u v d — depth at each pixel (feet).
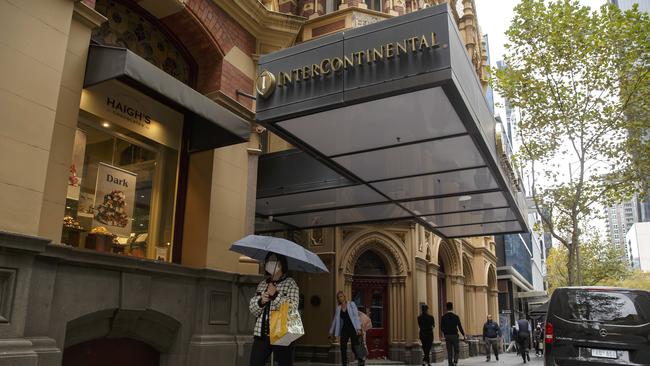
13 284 17.04
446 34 21.85
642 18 46.60
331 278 52.80
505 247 123.44
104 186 23.91
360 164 32.63
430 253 62.23
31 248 17.43
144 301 23.25
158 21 28.86
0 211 17.13
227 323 28.25
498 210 42.45
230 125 25.62
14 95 18.10
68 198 21.93
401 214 45.73
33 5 19.21
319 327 51.90
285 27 34.35
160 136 27.63
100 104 23.97
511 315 118.01
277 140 54.29
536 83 49.85
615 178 51.19
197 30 29.45
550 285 211.82
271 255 18.16
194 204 28.96
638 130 49.11
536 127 51.13
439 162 32.04
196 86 31.09
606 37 46.93
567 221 53.88
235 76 31.81
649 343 23.03
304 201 41.52
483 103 28.96
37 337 18.01
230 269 29.43
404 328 54.65
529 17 49.44
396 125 26.78
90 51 21.99
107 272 21.58
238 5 31.71
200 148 28.89
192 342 25.89
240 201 31.09
